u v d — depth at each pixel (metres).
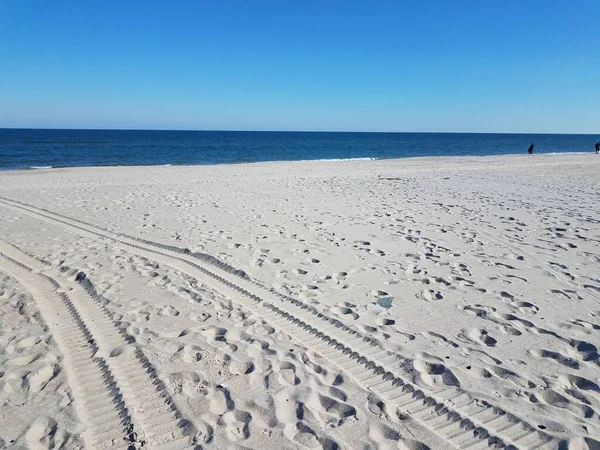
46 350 3.62
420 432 2.64
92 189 13.85
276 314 4.41
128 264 6.04
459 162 27.84
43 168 22.03
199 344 3.75
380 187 14.90
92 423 2.73
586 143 82.56
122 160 32.03
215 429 2.68
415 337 3.89
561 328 4.04
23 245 7.02
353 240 7.38
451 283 5.29
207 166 24.19
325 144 68.12
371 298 4.84
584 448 2.51
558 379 3.21
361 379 3.23
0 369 3.31
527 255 6.43
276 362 3.46
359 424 2.71
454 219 9.13
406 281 5.38
